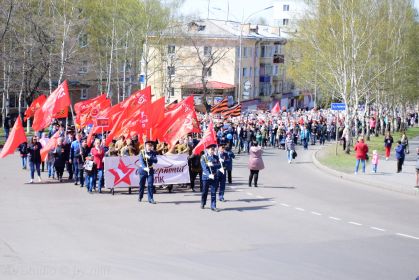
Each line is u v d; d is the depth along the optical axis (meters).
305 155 42.19
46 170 28.05
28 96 48.97
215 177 19.58
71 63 51.66
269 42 95.19
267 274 12.86
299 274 12.95
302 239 16.16
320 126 53.81
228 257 14.07
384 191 26.14
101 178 22.52
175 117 24.72
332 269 13.45
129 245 14.84
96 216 18.19
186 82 75.62
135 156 22.64
